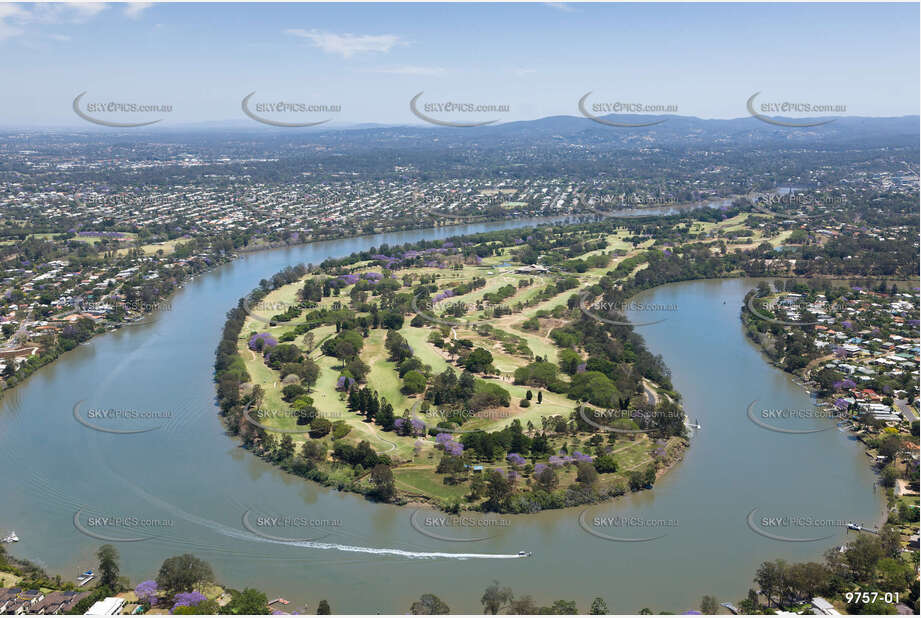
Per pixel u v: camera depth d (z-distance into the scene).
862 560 181.50
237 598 170.50
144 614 168.25
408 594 178.88
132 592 178.88
